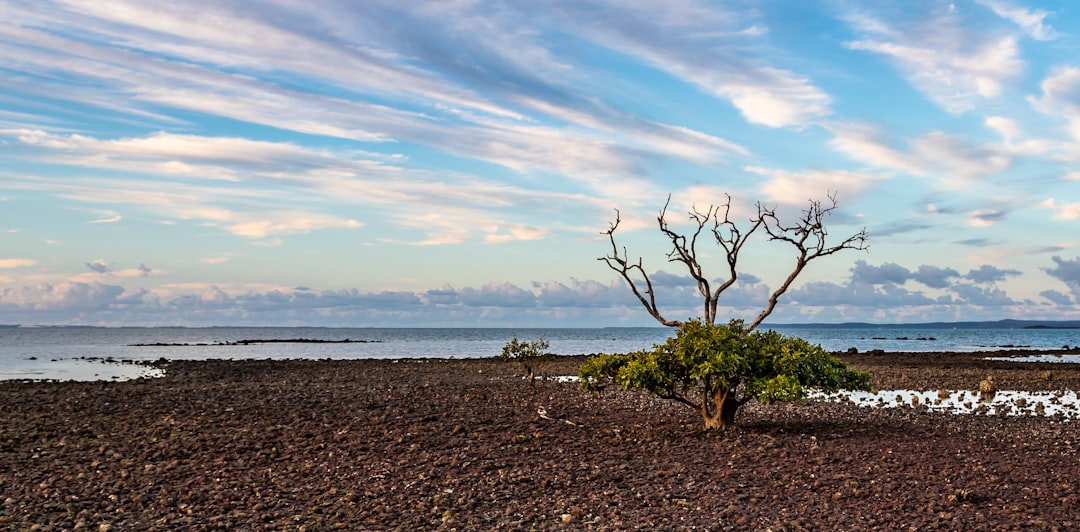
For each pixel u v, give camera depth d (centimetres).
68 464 1784
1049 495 1462
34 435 2166
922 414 2742
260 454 1883
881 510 1367
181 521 1314
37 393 3431
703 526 1280
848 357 7669
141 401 3059
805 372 2133
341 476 1652
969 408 3039
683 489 1531
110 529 1264
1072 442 2081
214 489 1533
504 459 1831
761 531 1251
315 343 13500
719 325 2266
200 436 2147
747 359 2147
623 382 2208
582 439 2105
